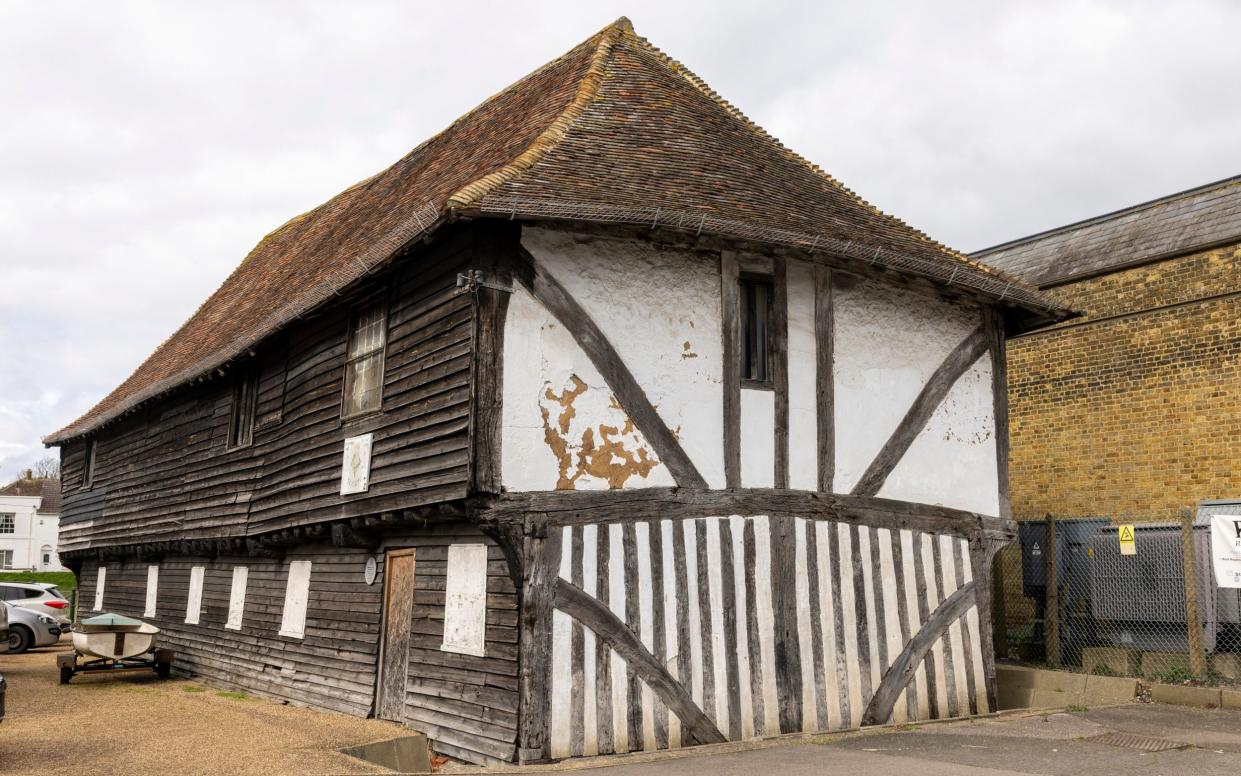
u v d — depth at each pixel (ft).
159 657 48.26
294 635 40.37
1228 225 45.21
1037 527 42.11
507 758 26.32
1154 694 34.60
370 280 31.78
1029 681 38.40
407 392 31.22
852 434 33.40
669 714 28.19
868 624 32.55
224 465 46.01
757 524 30.81
